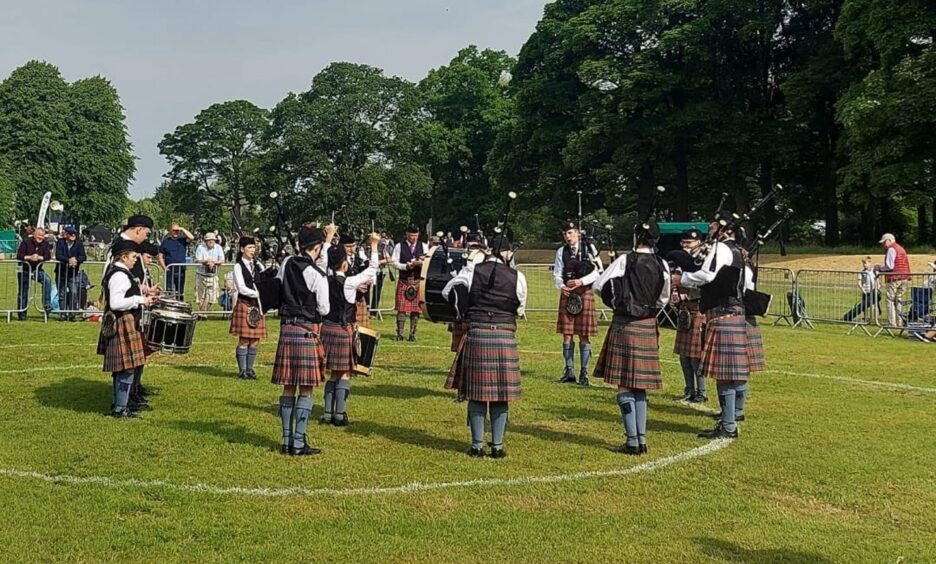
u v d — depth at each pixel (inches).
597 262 316.2
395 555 147.5
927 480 194.4
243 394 287.6
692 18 1256.8
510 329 212.2
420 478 192.7
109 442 217.8
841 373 345.1
